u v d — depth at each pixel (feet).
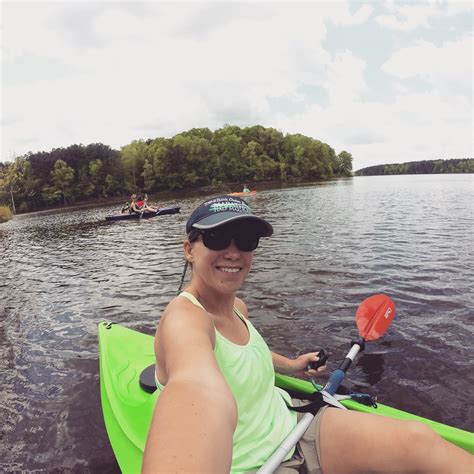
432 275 21.66
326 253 29.01
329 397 7.01
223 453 3.05
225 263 5.84
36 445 10.34
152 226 59.98
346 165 359.05
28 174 214.28
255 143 277.44
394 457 5.21
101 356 12.09
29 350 16.48
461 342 13.96
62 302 23.15
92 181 231.09
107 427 9.37
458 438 7.47
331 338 15.05
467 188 103.19
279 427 6.09
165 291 23.20
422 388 11.60
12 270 35.27
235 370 5.68
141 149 274.16
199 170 253.44
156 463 2.78
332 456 5.78
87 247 44.37
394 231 36.81
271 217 56.59
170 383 3.63
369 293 19.49
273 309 18.24
